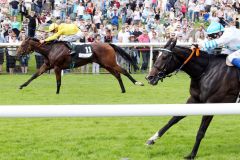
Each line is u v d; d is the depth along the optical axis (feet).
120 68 64.85
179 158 32.53
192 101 33.68
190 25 99.09
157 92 65.00
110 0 121.60
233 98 32.27
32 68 88.79
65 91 65.92
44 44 64.13
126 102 56.85
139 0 122.11
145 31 87.30
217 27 35.14
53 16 113.29
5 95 61.82
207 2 123.44
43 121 45.68
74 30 65.67
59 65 63.36
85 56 63.41
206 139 38.01
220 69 32.14
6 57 83.41
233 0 130.52
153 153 33.81
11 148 35.60
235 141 37.40
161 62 32.68
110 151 34.35
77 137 38.81
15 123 44.73
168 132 40.47
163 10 122.01
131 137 38.68
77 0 116.26
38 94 63.00
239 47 33.58
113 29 96.63
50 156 33.32
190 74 32.81
